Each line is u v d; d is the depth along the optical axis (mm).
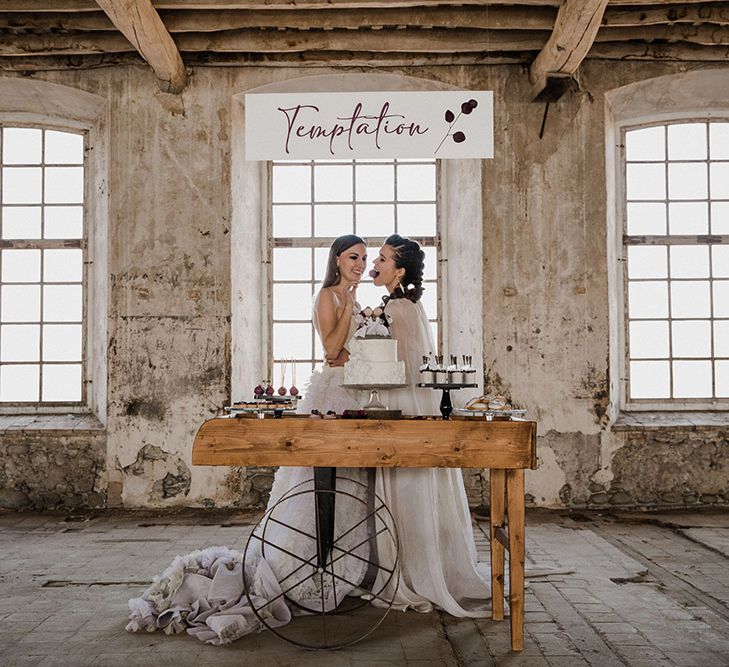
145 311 6625
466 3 5848
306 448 3230
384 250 4125
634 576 4391
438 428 3232
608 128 6895
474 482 6562
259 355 7180
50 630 3420
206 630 3324
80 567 4590
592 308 6629
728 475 6578
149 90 6738
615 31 6453
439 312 7230
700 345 7145
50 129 7219
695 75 6777
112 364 6590
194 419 6555
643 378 7121
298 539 3695
